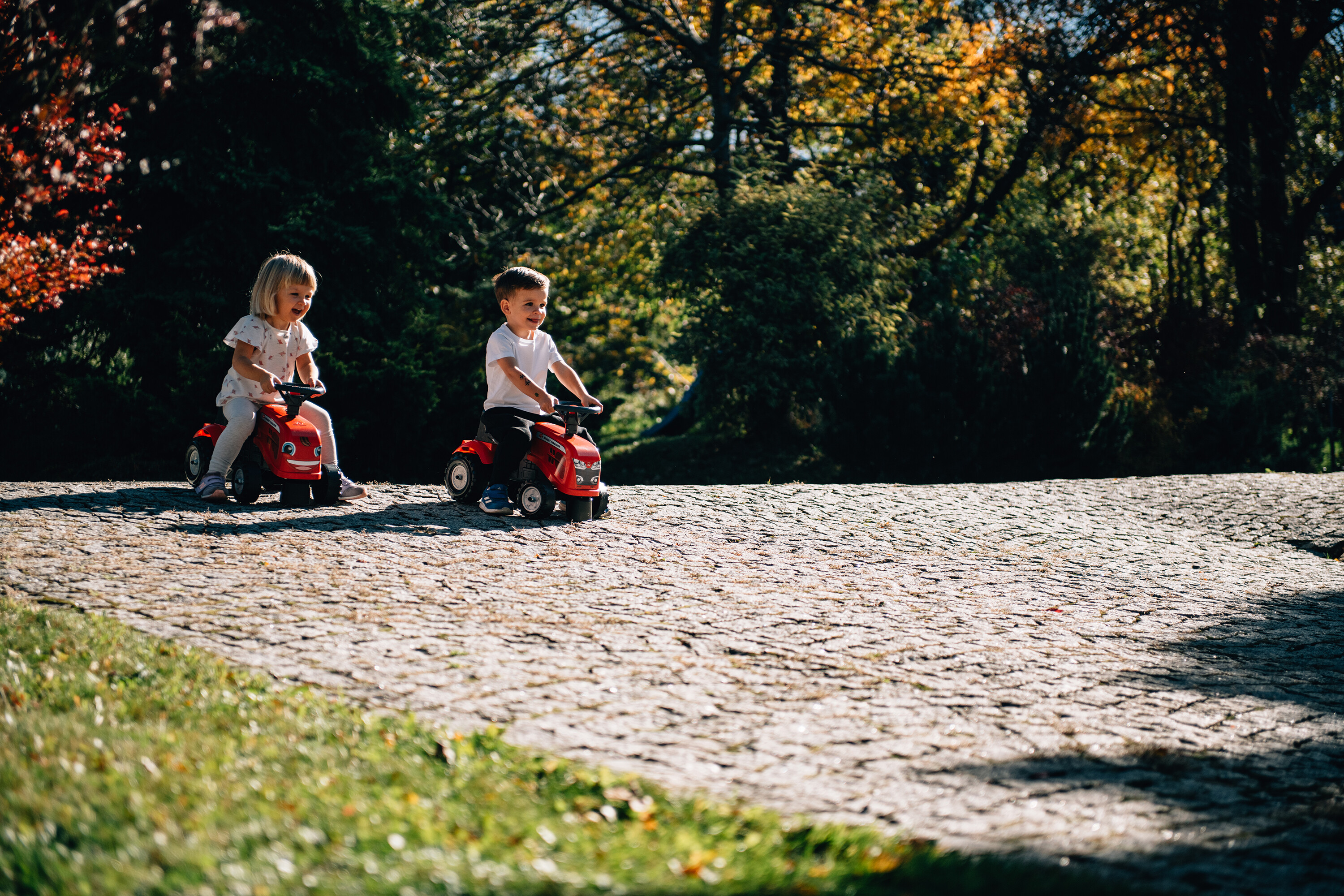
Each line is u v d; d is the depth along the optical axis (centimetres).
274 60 1473
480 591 560
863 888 261
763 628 528
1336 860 308
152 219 1488
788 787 340
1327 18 1991
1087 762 380
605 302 2780
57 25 752
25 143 808
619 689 425
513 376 739
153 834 260
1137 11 2052
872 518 854
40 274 1100
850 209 1825
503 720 384
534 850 269
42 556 577
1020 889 265
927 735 396
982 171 2392
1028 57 2128
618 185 2373
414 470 1395
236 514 704
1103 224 2092
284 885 238
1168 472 1652
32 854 250
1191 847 312
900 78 2209
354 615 501
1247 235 2111
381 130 1647
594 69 2294
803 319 1773
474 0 2128
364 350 1378
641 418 2912
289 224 1454
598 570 625
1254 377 1770
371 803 293
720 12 2180
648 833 289
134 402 1304
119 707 361
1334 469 1809
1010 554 770
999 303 1691
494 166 2300
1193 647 556
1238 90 2000
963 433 1512
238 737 342
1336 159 2084
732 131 2278
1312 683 506
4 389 1375
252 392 736
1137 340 1855
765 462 1762
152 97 1309
